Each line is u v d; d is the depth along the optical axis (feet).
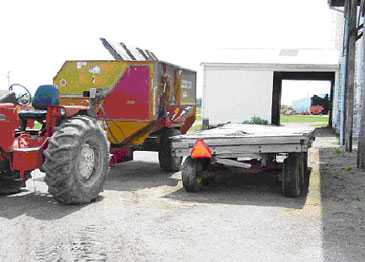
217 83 74.90
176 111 32.65
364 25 32.48
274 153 22.80
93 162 21.04
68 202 19.94
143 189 24.56
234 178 28.12
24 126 22.40
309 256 14.06
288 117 115.96
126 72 28.96
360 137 31.37
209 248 14.75
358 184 25.67
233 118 74.79
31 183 25.22
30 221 17.52
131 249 14.56
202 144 22.82
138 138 29.66
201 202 21.34
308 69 72.23
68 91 30.19
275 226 17.24
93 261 13.51
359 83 52.08
